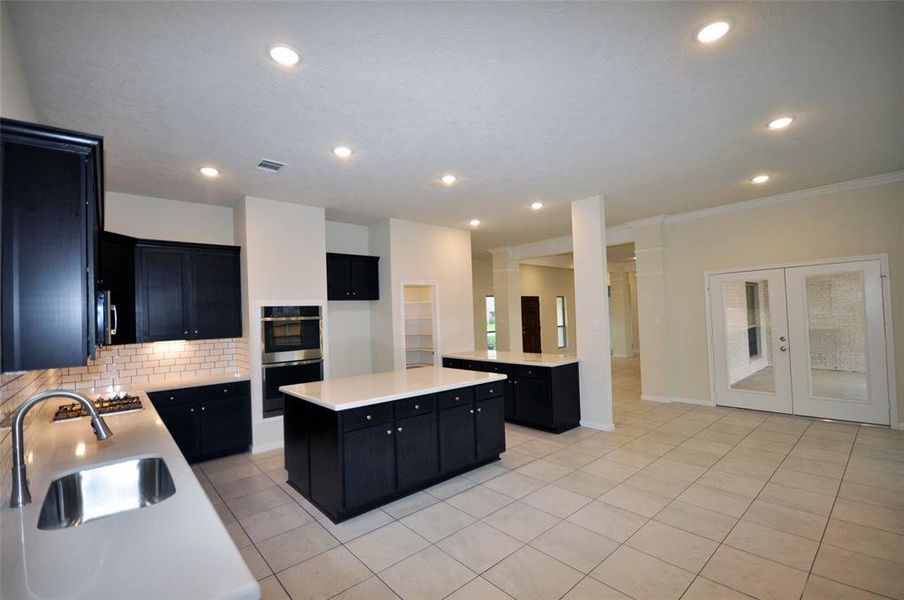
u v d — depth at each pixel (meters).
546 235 7.30
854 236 4.78
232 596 0.97
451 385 3.60
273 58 2.12
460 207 5.24
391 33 1.96
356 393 3.27
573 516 2.95
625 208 5.64
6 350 1.36
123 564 1.09
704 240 5.92
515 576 2.31
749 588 2.16
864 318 4.76
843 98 2.72
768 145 3.50
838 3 1.86
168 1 1.69
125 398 3.40
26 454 2.04
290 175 3.86
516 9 1.83
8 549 1.18
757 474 3.56
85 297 1.47
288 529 2.87
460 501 3.24
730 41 2.11
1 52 1.56
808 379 5.16
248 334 4.46
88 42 1.93
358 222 5.92
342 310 5.80
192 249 4.43
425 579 2.30
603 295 4.94
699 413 5.57
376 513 3.08
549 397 4.90
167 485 1.80
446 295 6.31
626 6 1.83
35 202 1.42
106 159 3.36
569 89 2.53
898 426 4.57
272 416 4.57
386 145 3.26
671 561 2.40
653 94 2.61
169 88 2.36
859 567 2.29
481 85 2.45
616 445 4.43
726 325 5.78
